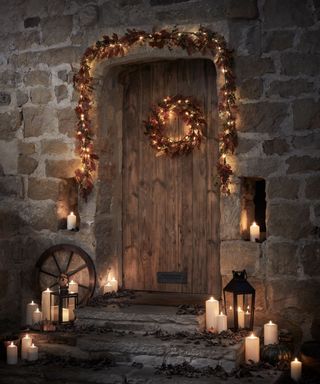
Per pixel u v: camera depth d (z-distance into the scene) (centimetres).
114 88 568
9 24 570
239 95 500
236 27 500
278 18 491
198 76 552
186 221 561
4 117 571
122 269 581
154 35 514
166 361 435
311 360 424
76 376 421
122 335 466
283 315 487
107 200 559
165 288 567
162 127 561
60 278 505
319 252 479
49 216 557
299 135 486
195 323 465
